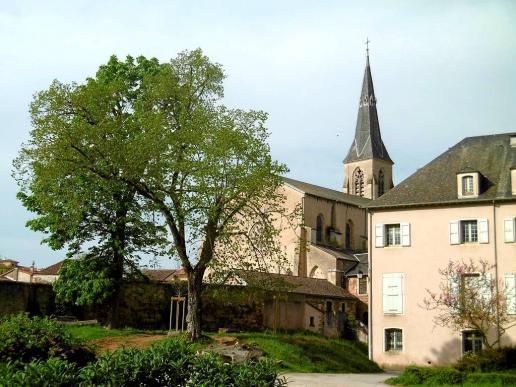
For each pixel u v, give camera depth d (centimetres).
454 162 4050
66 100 3294
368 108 9706
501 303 3419
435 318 3666
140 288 3934
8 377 1025
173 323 4047
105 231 3666
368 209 3978
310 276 5894
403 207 3881
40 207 3581
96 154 3192
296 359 3164
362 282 5681
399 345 3766
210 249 3180
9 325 1532
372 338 3822
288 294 4688
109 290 3597
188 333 3155
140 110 3350
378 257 3900
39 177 3133
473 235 3706
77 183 3319
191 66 3462
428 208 3825
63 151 3152
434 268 3731
